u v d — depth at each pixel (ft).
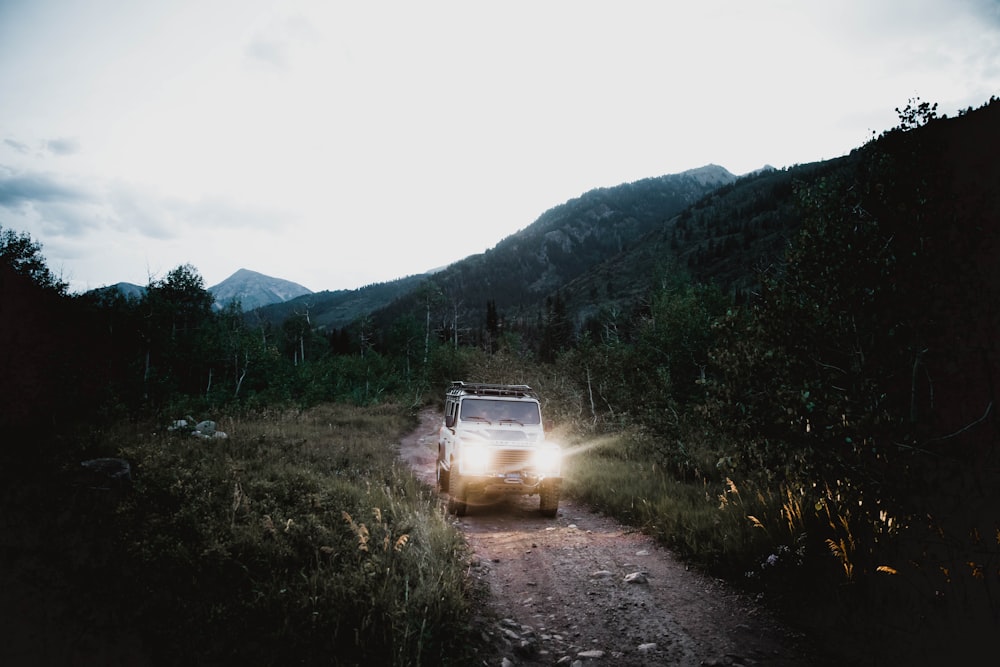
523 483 29.43
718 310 74.23
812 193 19.25
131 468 25.23
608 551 22.86
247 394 102.37
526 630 15.53
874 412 16.46
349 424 71.10
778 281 19.71
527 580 19.81
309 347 221.87
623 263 636.48
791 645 13.76
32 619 12.29
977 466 15.24
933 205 16.63
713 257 474.08
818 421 17.16
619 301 456.04
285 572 16.05
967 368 16.01
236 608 13.82
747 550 19.19
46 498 19.06
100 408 41.70
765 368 19.30
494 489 29.60
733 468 20.92
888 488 15.70
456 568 18.20
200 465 28.30
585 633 15.40
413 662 12.16
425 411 113.19
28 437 29.53
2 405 34.45
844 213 18.58
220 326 112.47
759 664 13.00
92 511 18.88
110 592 13.91
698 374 59.21
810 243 18.74
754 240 458.50
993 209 16.05
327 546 18.37
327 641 12.57
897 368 16.92
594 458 46.03
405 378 168.04
